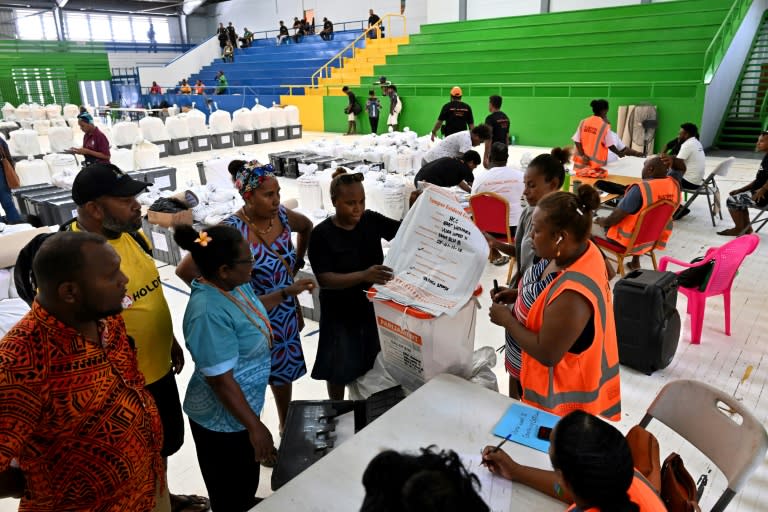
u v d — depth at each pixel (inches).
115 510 53.0
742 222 213.9
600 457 39.9
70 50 930.1
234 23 1101.7
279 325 92.2
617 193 195.5
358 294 90.5
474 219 180.1
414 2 812.0
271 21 1032.2
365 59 706.2
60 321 48.3
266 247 88.8
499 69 550.6
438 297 72.4
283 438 74.4
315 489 53.5
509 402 65.8
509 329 71.0
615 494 40.1
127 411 52.5
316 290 152.6
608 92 433.7
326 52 791.7
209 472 76.4
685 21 482.3
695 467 94.7
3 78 858.8
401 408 64.9
